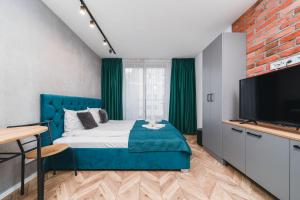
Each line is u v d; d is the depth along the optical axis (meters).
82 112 2.96
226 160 2.54
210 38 3.64
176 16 2.74
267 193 1.82
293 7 1.87
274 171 1.61
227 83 2.68
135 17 2.76
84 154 2.36
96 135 2.55
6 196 1.75
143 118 5.31
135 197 1.75
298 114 1.60
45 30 2.38
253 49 2.51
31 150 1.86
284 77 1.75
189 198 1.73
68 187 1.94
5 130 1.48
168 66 5.33
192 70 5.20
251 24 2.53
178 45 4.09
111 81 5.14
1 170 1.72
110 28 3.15
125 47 4.22
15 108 1.87
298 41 1.81
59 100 2.63
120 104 5.17
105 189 1.90
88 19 2.80
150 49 4.38
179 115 5.24
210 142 3.13
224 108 2.68
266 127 1.93
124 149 2.37
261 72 2.36
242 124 2.20
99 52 4.59
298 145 1.37
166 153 2.37
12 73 1.83
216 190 1.88
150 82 5.32
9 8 1.79
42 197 1.52
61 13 2.62
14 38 1.86
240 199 1.71
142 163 2.36
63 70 2.89
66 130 2.68
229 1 2.37
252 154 1.94
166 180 2.11
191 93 5.20
